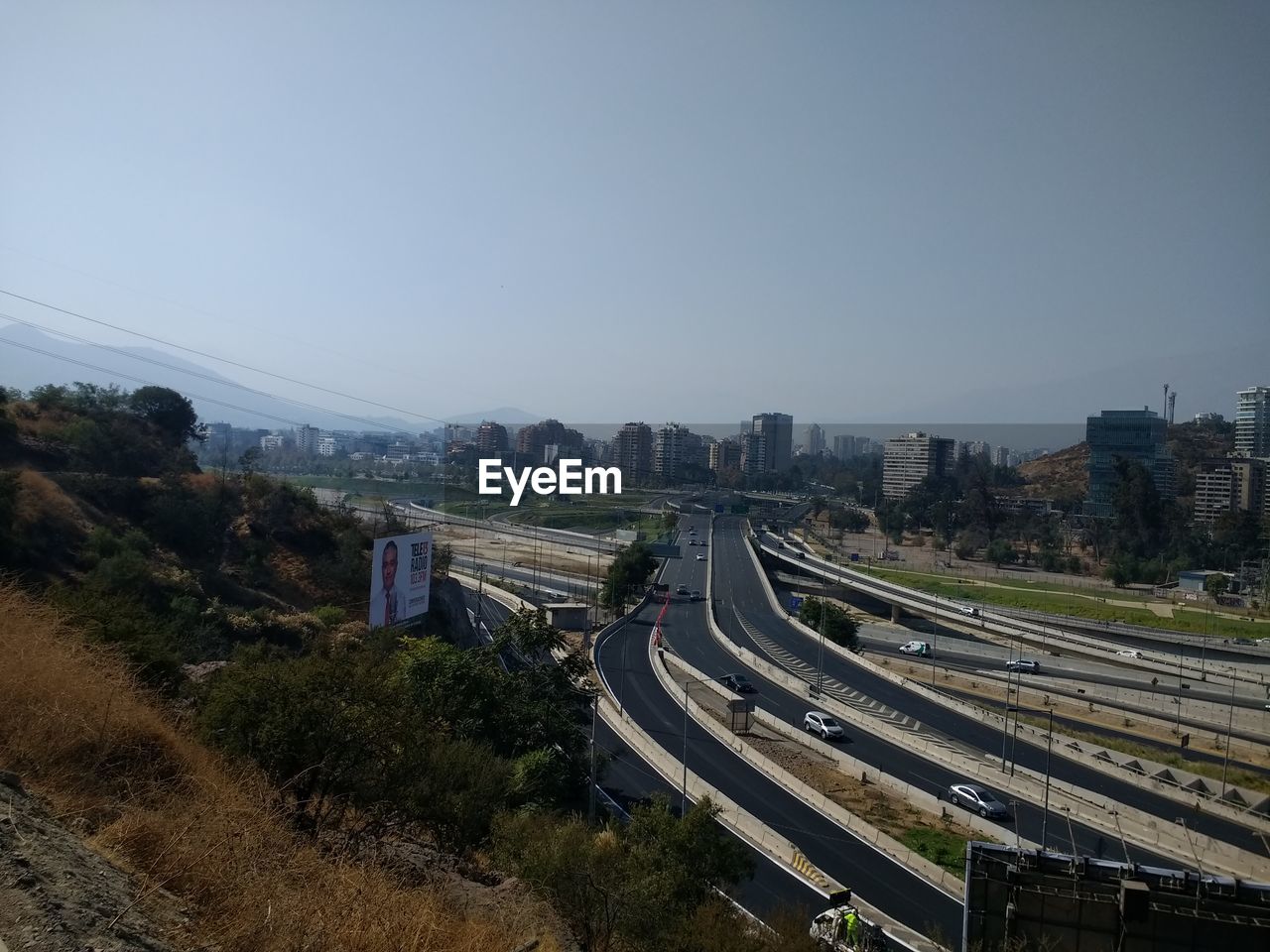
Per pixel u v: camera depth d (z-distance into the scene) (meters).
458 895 11.38
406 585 42.94
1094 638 67.44
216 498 47.72
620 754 38.53
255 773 11.80
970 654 65.12
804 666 57.53
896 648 67.94
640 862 18.30
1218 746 44.97
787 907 21.59
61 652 11.62
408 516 86.62
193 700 15.64
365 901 8.22
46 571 30.89
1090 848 29.83
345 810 12.96
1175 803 34.81
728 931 15.30
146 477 48.53
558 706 29.09
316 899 7.81
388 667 17.02
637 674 53.53
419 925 7.93
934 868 27.25
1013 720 46.06
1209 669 56.91
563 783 26.55
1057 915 14.32
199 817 8.83
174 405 60.38
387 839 13.05
